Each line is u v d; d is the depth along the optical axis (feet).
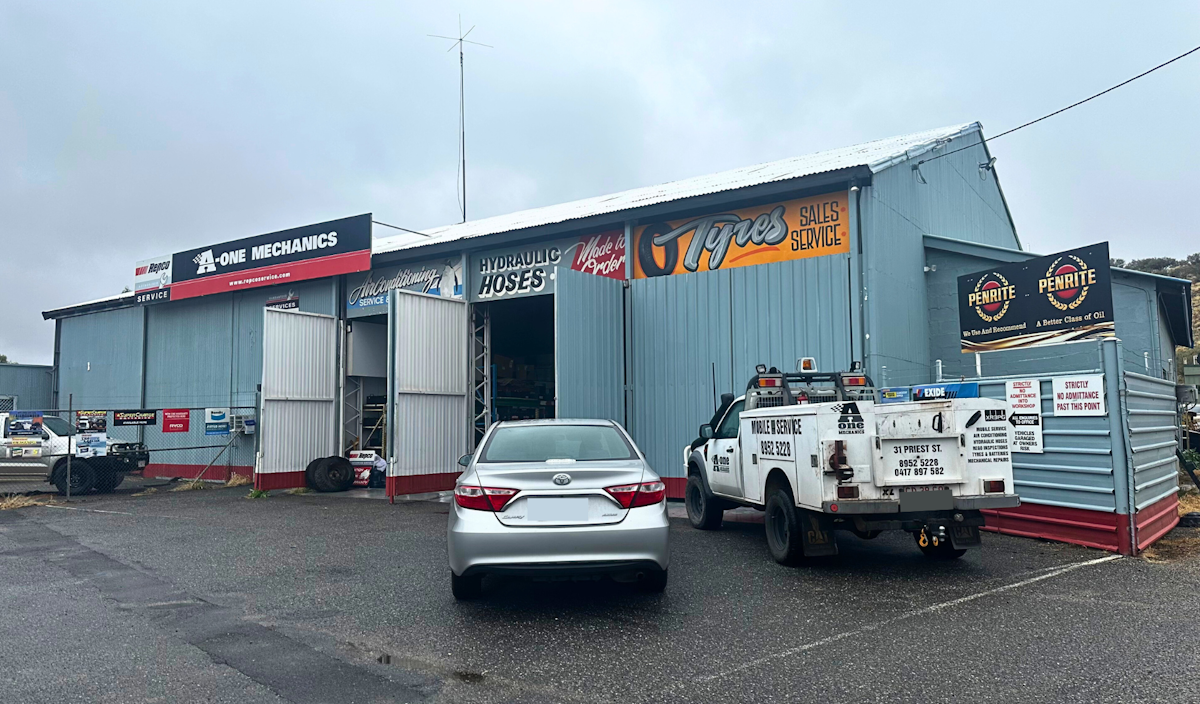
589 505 19.25
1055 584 22.86
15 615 20.40
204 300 71.00
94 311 82.07
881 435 23.07
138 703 14.10
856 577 23.95
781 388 30.71
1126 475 27.25
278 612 20.43
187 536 33.42
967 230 57.21
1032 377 30.50
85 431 55.93
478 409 57.00
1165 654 16.28
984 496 23.30
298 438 56.90
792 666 15.80
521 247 52.37
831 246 41.01
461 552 19.07
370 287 59.77
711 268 45.06
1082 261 37.91
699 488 34.45
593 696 14.30
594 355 44.93
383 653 16.93
